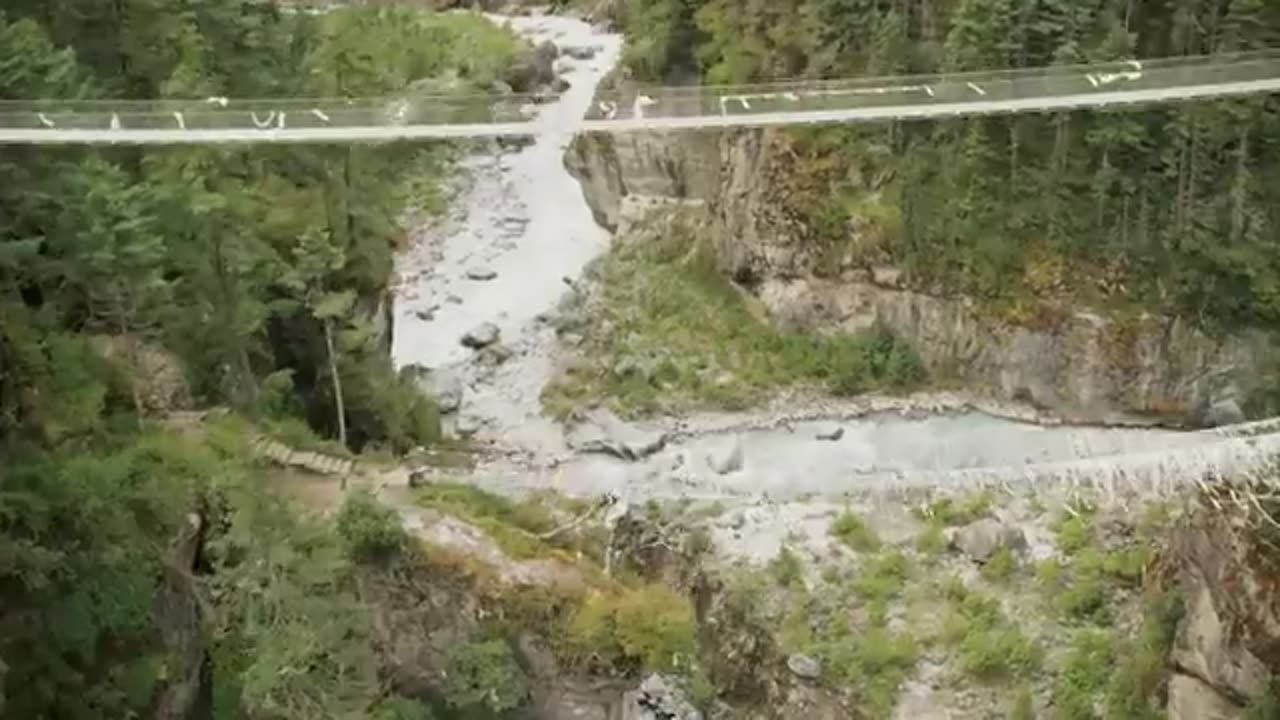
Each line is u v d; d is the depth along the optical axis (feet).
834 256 210.59
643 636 143.84
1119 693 149.28
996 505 176.55
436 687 136.26
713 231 228.63
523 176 268.62
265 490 142.00
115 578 118.62
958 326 202.28
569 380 211.61
